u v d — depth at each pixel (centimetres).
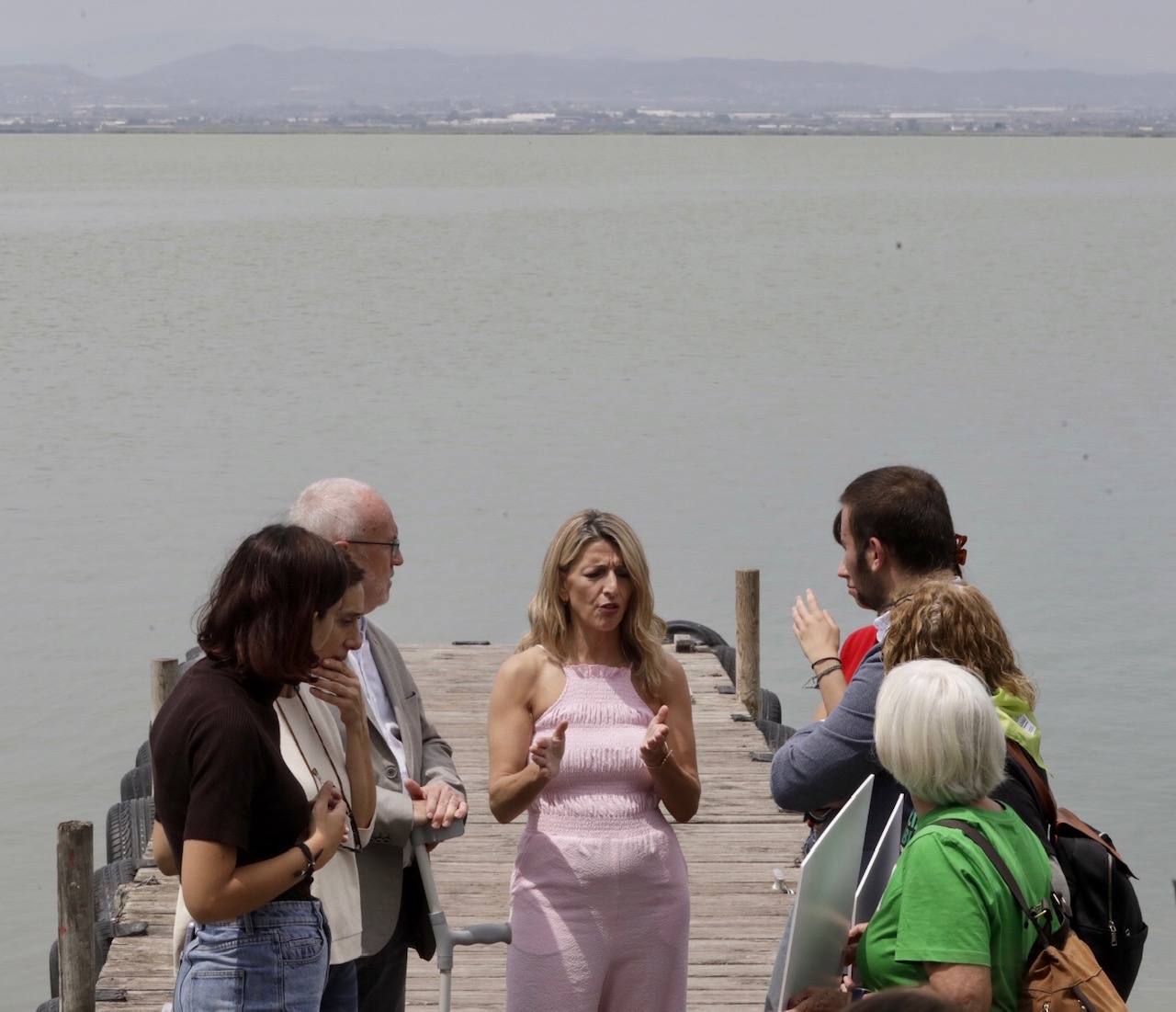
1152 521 2186
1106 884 445
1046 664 1597
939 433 2856
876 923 407
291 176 16338
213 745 396
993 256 7206
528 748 518
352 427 2927
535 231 8556
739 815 927
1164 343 4228
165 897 791
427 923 519
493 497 2338
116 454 2684
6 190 13325
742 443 2755
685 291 5647
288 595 406
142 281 5919
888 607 497
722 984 709
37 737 1432
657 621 528
